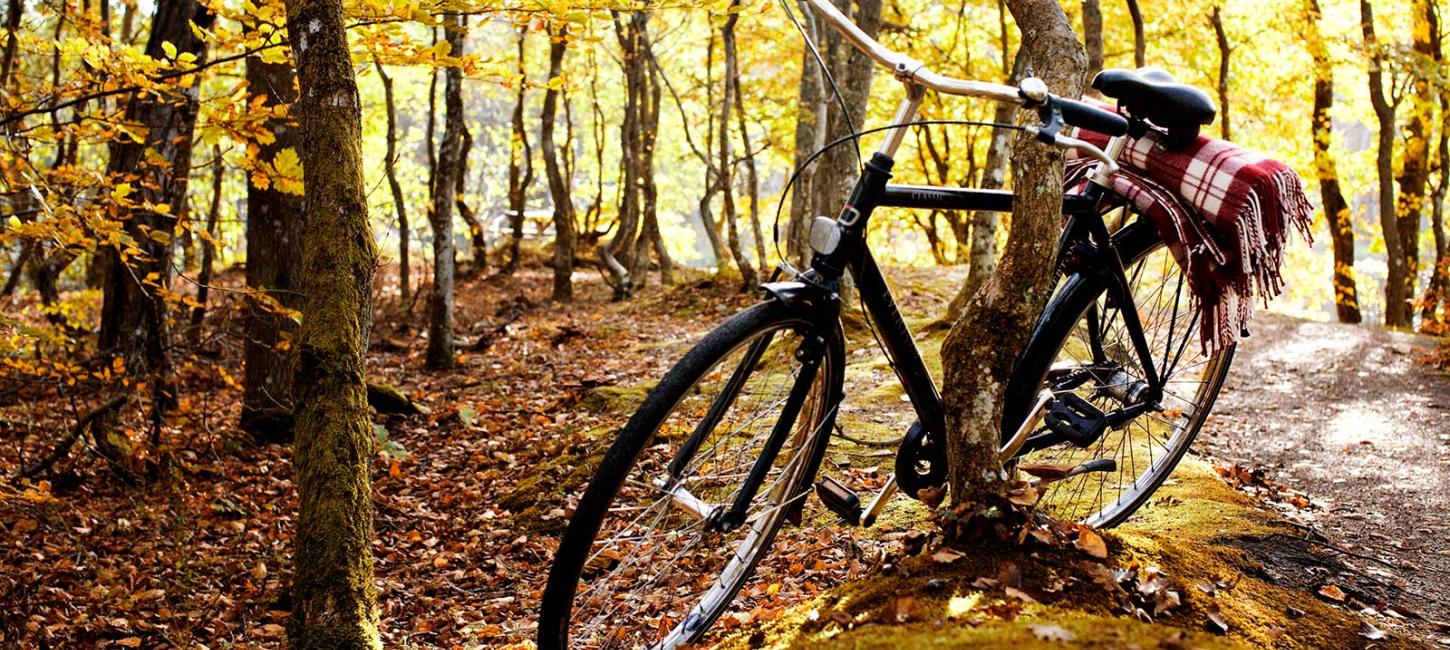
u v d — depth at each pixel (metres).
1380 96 14.04
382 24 4.10
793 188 13.69
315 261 2.59
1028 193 2.44
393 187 15.84
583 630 2.42
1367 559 3.48
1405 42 15.28
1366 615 2.92
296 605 2.27
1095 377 2.97
